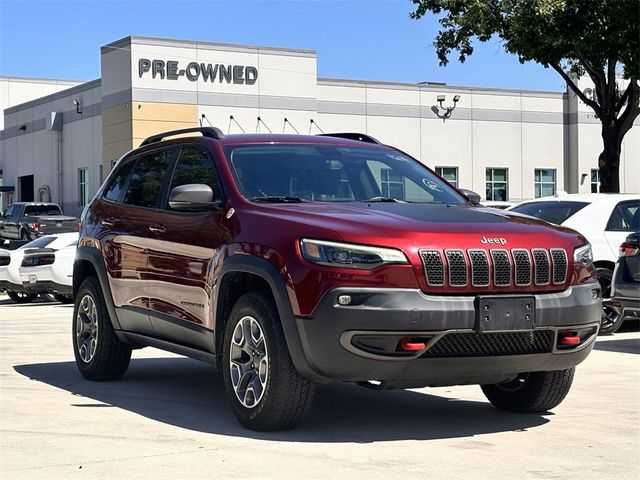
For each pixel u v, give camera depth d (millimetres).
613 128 22188
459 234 5492
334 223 5523
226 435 5691
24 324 13227
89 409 6551
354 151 7004
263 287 5902
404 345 5250
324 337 5289
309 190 6418
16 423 6047
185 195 6203
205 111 39062
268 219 5805
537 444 5504
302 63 40969
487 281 5430
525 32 20781
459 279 5375
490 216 6004
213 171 6582
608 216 11555
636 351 9711
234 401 5906
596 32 20125
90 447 5363
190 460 5059
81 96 43281
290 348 5465
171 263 6672
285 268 5477
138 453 5223
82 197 43906
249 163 6543
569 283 5723
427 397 7152
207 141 6875
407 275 5289
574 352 5746
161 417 6266
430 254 5344
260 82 40125
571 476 4777
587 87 46219
